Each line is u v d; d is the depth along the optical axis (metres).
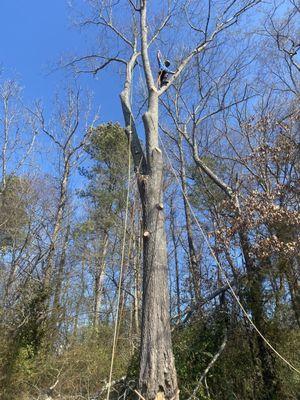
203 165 13.24
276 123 12.12
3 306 14.60
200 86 15.66
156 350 6.59
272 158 10.50
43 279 16.08
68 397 10.88
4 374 12.10
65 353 13.41
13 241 19.47
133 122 8.91
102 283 25.52
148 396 6.30
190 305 10.77
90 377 11.90
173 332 9.96
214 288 10.46
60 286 17.59
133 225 16.91
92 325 18.75
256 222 9.17
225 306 9.83
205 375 8.91
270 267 9.26
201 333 9.67
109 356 13.09
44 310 14.66
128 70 10.02
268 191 9.80
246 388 9.14
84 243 25.47
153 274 7.12
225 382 9.20
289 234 9.11
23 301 14.92
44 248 18.31
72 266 22.25
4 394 11.80
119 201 26.45
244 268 9.80
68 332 17.28
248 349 9.40
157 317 6.82
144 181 7.89
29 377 12.30
